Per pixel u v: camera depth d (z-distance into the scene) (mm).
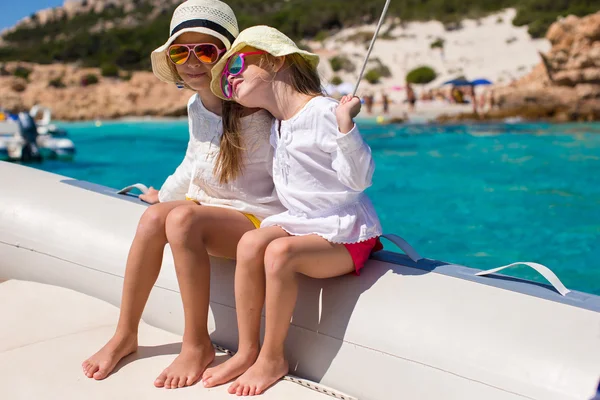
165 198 2535
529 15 20641
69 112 17375
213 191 2314
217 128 2293
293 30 24547
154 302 2402
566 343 1725
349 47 21750
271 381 1947
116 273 2545
